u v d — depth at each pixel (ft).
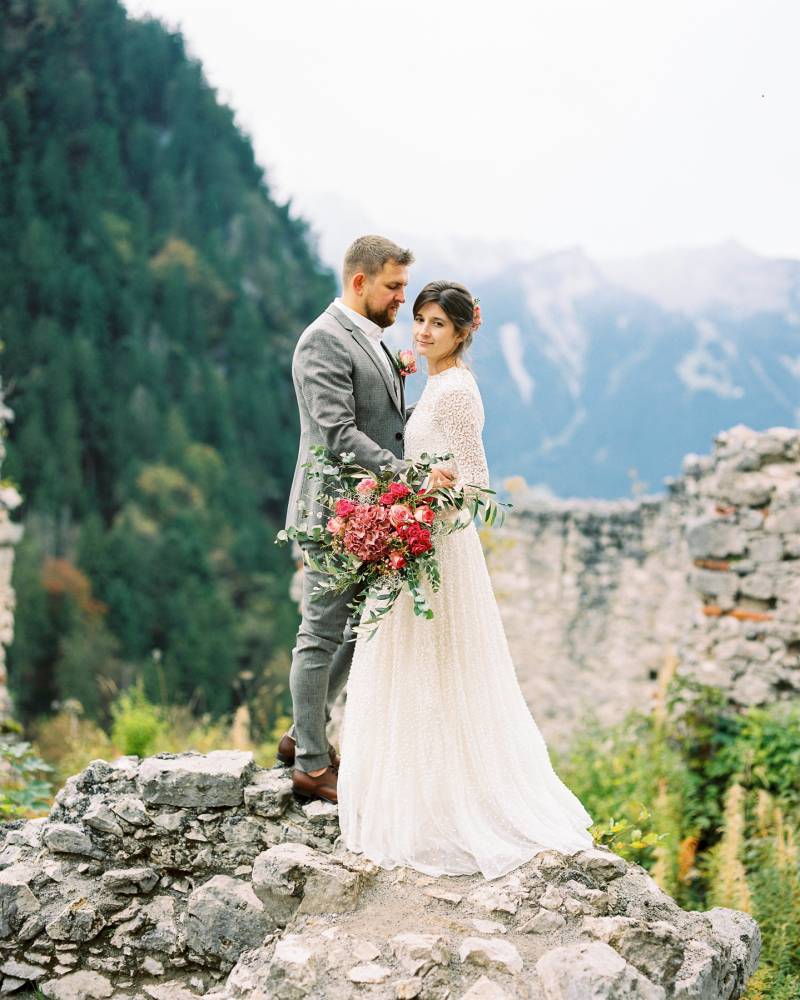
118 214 168.66
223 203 184.96
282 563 151.23
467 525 10.98
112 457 146.72
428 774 10.62
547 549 39.63
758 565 25.17
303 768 11.28
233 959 10.42
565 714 38.78
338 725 21.35
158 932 10.77
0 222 153.99
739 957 10.01
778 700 24.73
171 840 11.03
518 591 40.16
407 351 11.65
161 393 155.63
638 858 20.04
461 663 10.91
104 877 10.96
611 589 38.22
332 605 10.98
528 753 11.23
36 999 10.67
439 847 10.34
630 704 37.17
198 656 124.16
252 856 10.88
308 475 11.10
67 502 138.21
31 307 152.05
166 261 168.66
